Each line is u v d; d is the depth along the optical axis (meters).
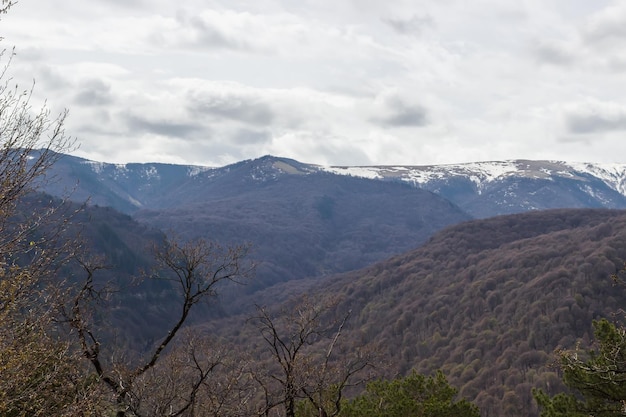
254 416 15.01
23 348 8.77
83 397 9.77
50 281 10.30
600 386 13.76
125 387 12.69
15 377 8.58
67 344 10.11
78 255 11.45
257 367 15.60
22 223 9.28
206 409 14.21
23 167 9.34
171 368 13.99
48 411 9.44
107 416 11.69
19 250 9.23
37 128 9.75
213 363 14.41
